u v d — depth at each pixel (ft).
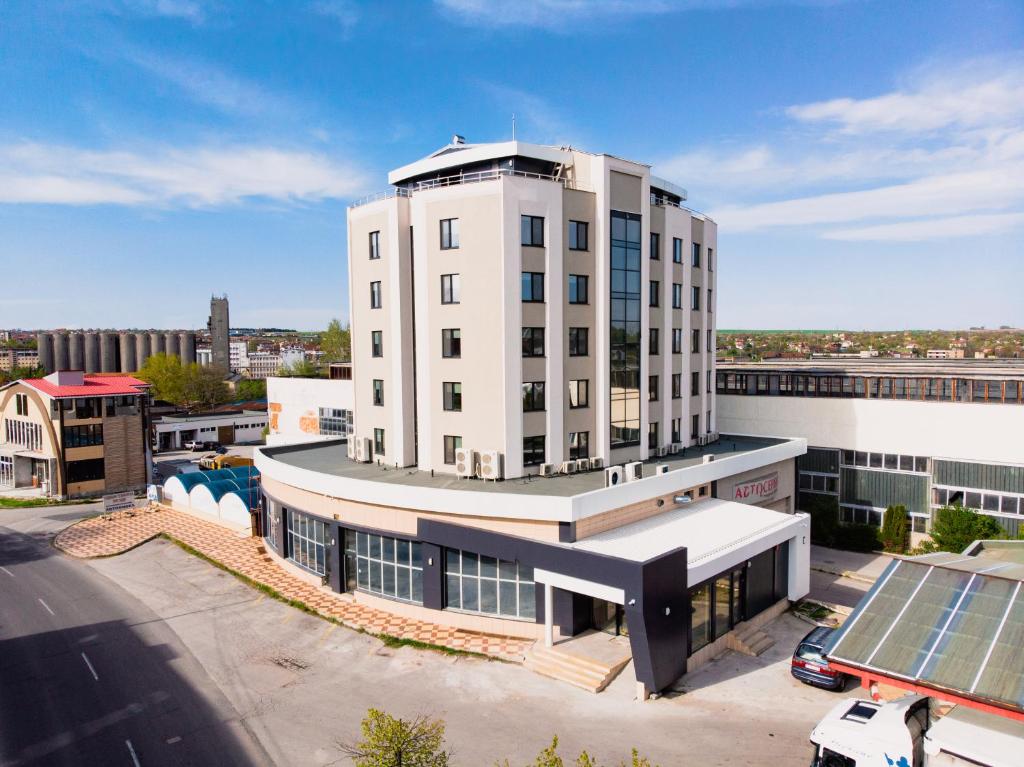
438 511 88.07
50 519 159.74
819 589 109.09
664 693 71.20
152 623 92.48
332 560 100.78
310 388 205.67
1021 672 44.37
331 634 87.45
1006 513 122.42
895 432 134.82
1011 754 45.47
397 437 113.50
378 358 116.57
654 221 119.65
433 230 105.50
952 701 44.70
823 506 138.62
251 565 116.47
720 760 58.85
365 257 117.60
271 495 117.29
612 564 70.90
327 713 68.08
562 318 105.70
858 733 50.39
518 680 74.28
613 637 81.56
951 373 130.41
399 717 66.85
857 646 50.78
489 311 101.19
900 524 128.57
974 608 52.08
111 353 513.04
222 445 281.74
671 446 123.95
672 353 125.59
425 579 90.27
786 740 62.03
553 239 103.86
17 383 191.31
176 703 70.44
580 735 63.21
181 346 531.91
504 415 100.89
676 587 72.28
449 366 105.40
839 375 144.05
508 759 59.41
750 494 118.11
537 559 79.20
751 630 86.53
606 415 110.42
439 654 80.89
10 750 62.59
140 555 126.52
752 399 153.99
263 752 61.41
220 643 85.35
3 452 188.55
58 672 78.18
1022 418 120.67
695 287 135.13
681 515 97.09
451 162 109.81
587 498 82.84
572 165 112.27
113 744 63.16
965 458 126.72
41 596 105.19
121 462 190.49
